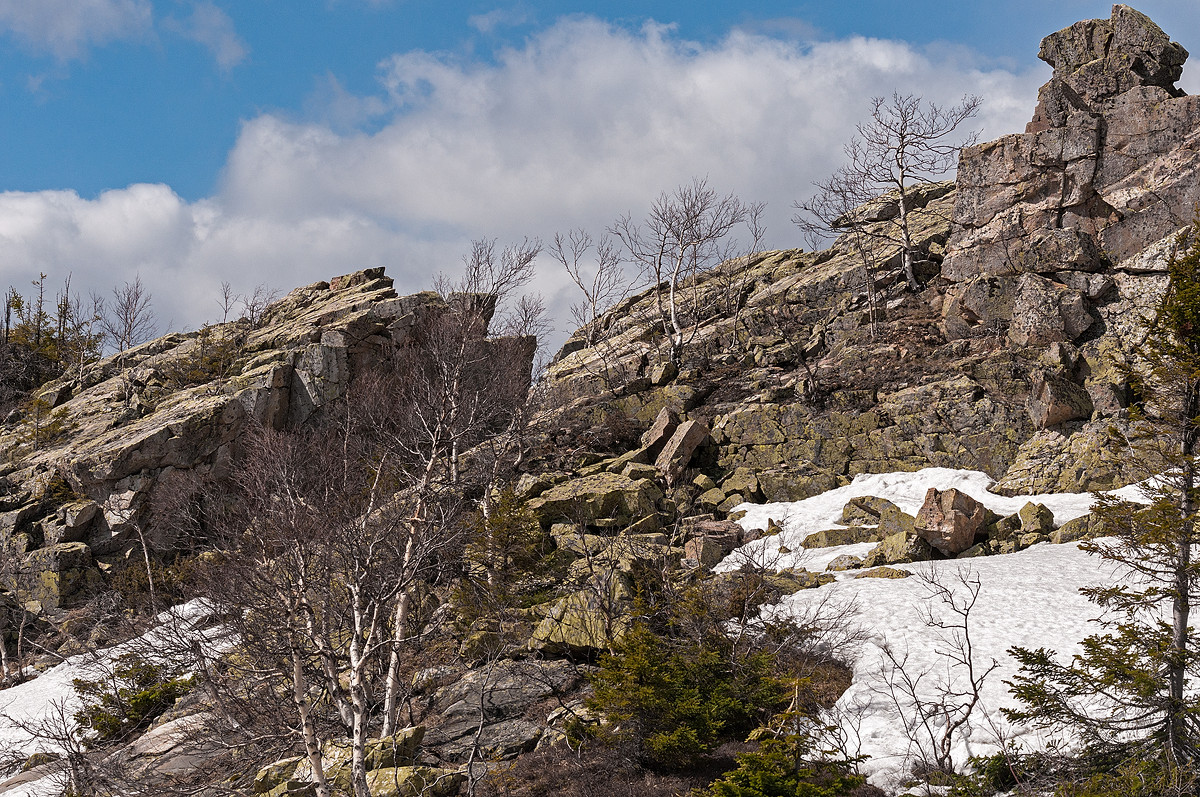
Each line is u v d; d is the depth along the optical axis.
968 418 35.97
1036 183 40.88
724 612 22.05
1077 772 13.95
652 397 43.56
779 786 13.49
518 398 39.94
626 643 19.19
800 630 21.14
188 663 22.45
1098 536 26.72
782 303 49.19
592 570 24.94
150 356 60.91
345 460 29.50
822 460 37.56
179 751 23.30
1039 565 24.67
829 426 38.09
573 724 20.22
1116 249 39.12
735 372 45.53
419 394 37.53
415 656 26.48
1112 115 40.09
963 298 40.47
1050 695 14.23
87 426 52.38
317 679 21.06
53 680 34.28
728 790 13.57
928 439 36.12
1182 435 14.53
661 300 60.16
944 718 17.41
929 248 47.91
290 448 28.80
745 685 18.78
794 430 38.69
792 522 33.34
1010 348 38.22
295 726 21.03
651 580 23.83
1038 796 13.71
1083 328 37.38
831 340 45.91
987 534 28.38
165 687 27.12
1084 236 39.41
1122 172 39.47
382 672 24.31
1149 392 15.02
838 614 22.52
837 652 20.77
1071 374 36.56
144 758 23.47
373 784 18.77
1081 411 34.19
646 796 17.14
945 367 39.09
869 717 18.06
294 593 21.80
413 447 34.34
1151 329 15.18
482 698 19.97
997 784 14.77
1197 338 14.58
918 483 34.53
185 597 30.39
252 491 29.23
